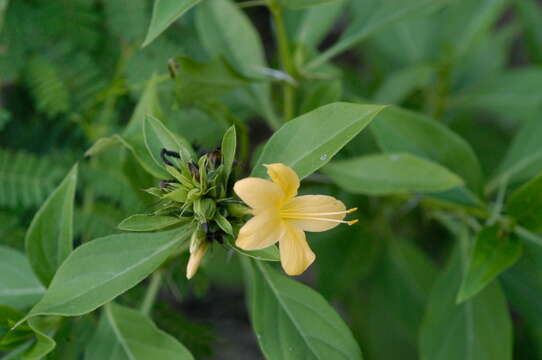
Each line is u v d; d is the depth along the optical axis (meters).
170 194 0.41
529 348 0.60
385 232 0.61
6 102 0.60
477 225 0.53
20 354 0.44
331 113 0.41
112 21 0.59
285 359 0.43
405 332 0.61
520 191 0.47
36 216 0.45
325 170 0.52
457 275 0.52
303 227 0.40
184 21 0.61
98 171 0.56
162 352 0.45
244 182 0.39
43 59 0.58
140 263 0.42
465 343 0.50
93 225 0.55
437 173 0.49
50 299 0.41
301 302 0.44
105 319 0.46
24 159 0.56
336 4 0.54
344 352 0.43
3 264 0.48
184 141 0.43
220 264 0.60
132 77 0.58
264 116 0.56
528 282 0.54
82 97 0.59
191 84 0.48
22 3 0.58
